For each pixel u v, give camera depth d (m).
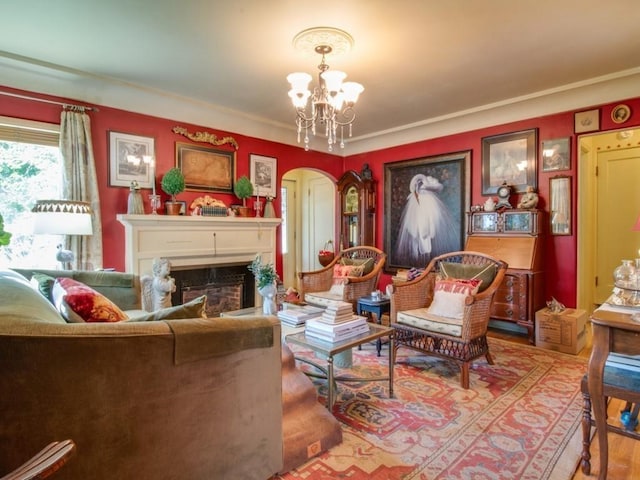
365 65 3.06
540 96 3.76
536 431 2.05
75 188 3.27
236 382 1.45
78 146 3.29
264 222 4.58
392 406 2.35
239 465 1.48
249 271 4.55
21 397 1.03
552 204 3.88
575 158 3.75
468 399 2.45
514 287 3.71
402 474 1.69
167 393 1.26
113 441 1.17
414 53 2.85
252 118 4.53
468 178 4.51
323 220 6.61
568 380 2.75
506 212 3.97
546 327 3.50
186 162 4.10
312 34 2.54
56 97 3.25
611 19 2.38
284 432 1.78
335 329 2.18
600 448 1.58
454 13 2.30
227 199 4.47
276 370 1.59
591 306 4.70
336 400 2.43
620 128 3.47
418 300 3.33
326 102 2.83
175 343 1.25
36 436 1.06
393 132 5.11
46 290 1.98
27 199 3.19
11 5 2.20
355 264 4.34
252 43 2.69
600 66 3.11
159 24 2.43
